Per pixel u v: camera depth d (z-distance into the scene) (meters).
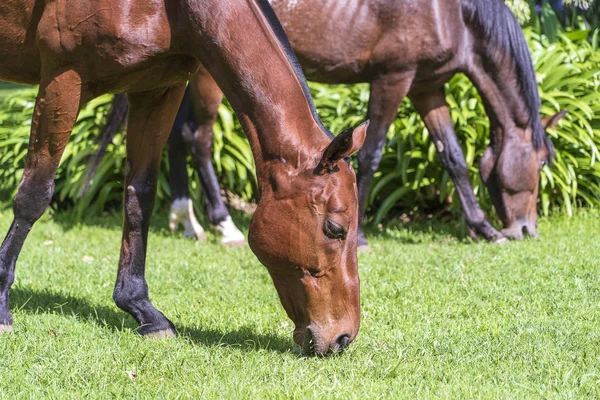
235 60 6.41
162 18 6.52
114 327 7.71
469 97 15.50
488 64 12.71
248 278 10.54
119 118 10.02
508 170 13.12
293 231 6.26
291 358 6.77
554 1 19.27
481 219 13.25
